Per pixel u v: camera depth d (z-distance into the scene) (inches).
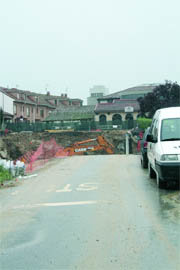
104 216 315.0
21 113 3223.4
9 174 619.2
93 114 3105.3
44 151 1139.9
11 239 256.1
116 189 451.8
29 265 206.5
